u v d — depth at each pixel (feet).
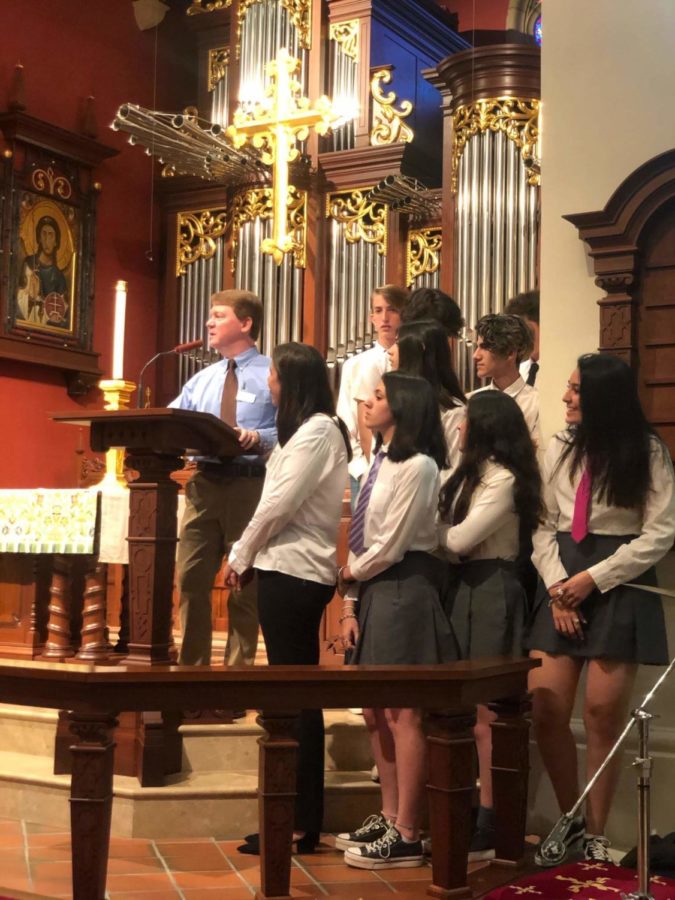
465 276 25.64
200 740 14.52
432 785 10.91
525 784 12.01
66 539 15.46
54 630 15.76
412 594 12.04
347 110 27.63
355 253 27.30
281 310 27.53
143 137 25.72
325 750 14.75
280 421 12.67
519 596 12.60
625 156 14.40
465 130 26.00
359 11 27.58
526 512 12.35
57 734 14.20
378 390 12.42
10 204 25.16
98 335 27.66
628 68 14.46
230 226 28.37
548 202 14.83
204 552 14.46
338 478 12.69
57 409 26.50
